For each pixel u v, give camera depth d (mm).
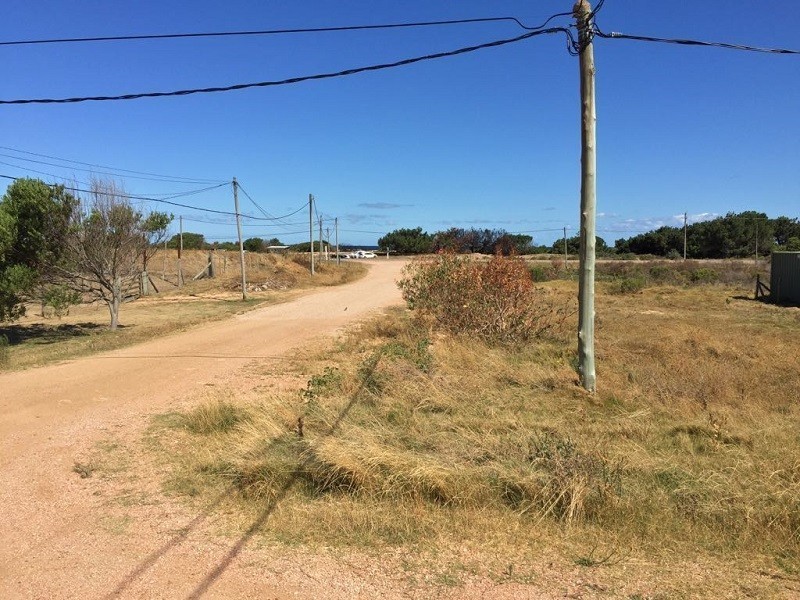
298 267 49219
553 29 8047
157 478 5289
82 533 4195
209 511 4516
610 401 7445
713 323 16719
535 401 7484
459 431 6012
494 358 9695
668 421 6625
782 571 3539
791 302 23406
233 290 35031
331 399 7527
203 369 10859
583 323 8055
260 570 3615
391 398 7359
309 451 5359
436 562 3682
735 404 7359
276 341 14531
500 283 12125
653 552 3789
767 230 72750
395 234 101875
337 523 4203
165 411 7781
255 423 6367
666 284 34656
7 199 16344
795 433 6016
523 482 4520
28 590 3441
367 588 3400
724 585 3377
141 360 11945
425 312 13383
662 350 10945
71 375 10422
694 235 75375
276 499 4660
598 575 3508
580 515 4211
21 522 4414
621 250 83875
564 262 54438
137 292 32625
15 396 8812
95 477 5352
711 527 4074
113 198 18406
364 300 26641
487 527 4121
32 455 6027
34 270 16562
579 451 5070
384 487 4645
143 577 3561
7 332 18281
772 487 4492
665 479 4809
